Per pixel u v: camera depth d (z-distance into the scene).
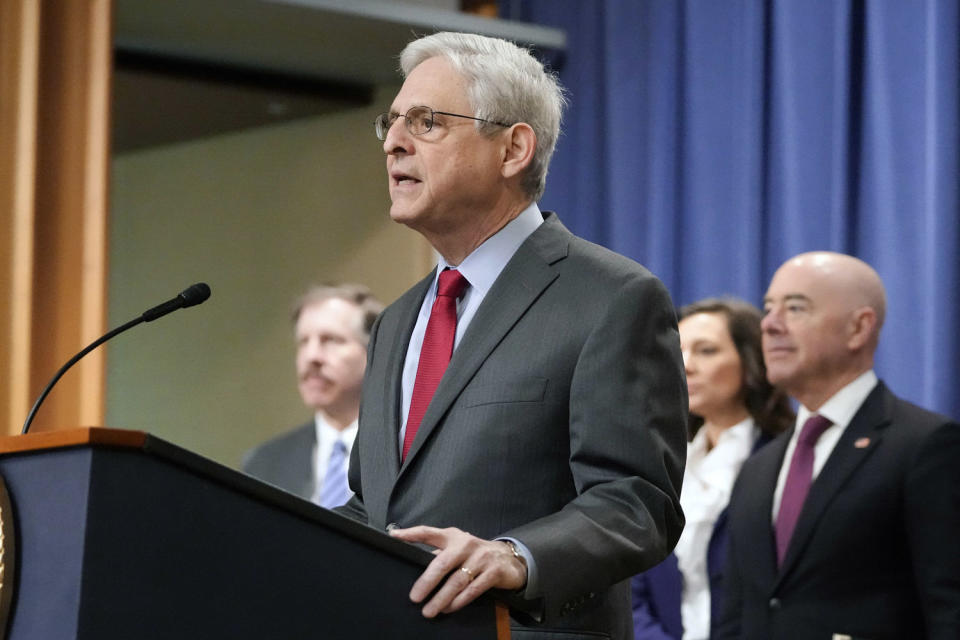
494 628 2.18
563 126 7.84
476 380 2.65
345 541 2.05
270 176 8.62
